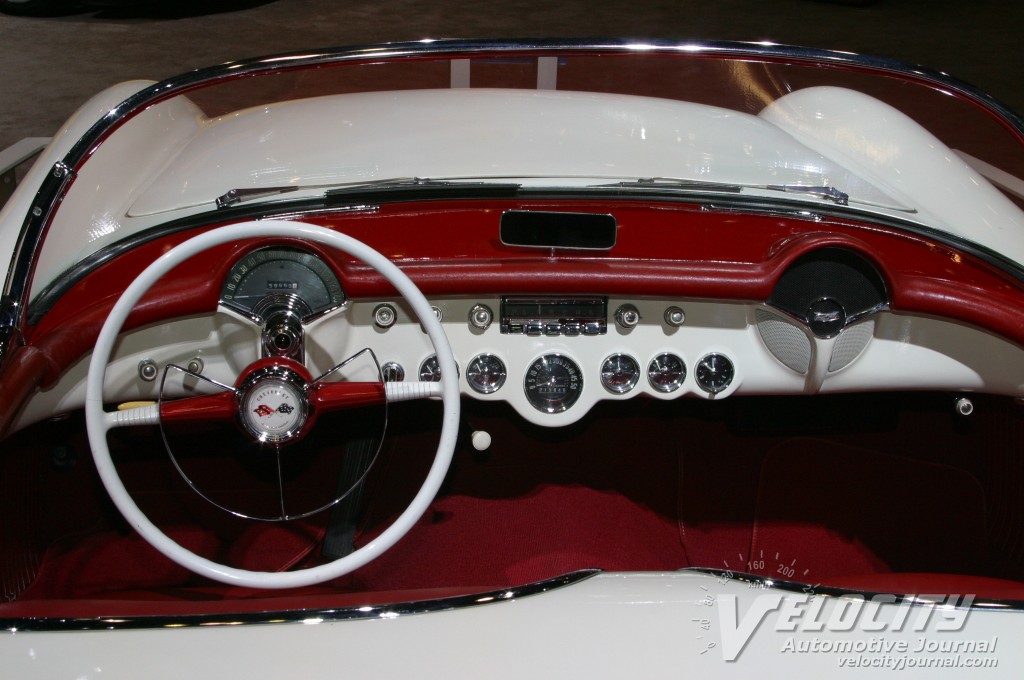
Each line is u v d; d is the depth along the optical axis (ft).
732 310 5.93
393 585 6.63
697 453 7.88
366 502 7.30
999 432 6.70
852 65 6.77
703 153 6.56
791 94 8.00
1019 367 6.00
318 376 5.42
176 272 5.53
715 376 6.07
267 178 6.18
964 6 29.91
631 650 3.62
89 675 3.52
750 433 7.66
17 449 6.00
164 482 7.07
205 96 7.25
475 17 26.23
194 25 23.70
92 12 24.32
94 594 5.71
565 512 7.37
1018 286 5.87
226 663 3.56
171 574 6.40
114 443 6.89
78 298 5.52
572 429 8.01
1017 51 24.88
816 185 6.45
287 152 6.40
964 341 5.97
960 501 7.11
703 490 7.57
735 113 7.23
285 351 5.63
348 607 3.80
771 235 5.92
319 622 3.73
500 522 7.25
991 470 6.86
